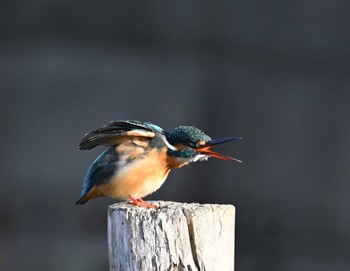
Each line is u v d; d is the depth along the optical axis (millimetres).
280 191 15055
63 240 15344
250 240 15195
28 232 15266
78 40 14961
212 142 8734
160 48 14945
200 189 14961
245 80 14898
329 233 15141
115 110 14898
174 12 14828
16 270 15203
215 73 14898
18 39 14945
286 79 14922
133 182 8492
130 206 7586
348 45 14805
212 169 14961
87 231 15359
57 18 14898
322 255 15188
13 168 15117
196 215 7133
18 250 15234
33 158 15109
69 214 15297
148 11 14836
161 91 14922
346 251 15133
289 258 15195
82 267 15250
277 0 14758
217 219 7199
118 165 8492
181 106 14891
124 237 7230
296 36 14805
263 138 14953
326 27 14797
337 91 14922
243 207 15086
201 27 14828
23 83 14992
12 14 14859
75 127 15016
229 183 14984
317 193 15055
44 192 15234
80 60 14977
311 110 14953
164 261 7094
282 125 14953
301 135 14977
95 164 8625
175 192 14922
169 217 7133
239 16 14797
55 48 14961
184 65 14930
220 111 14898
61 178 15141
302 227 15156
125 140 8531
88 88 14977
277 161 14984
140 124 8406
